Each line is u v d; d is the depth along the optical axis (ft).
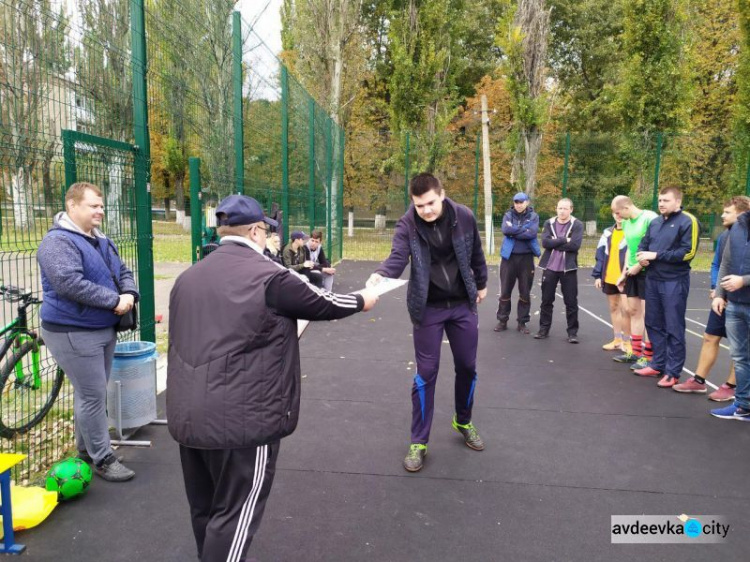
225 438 6.75
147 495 10.60
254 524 7.09
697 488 11.19
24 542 9.03
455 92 77.92
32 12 11.74
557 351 22.00
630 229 19.76
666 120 59.77
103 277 10.94
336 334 24.43
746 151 56.24
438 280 11.94
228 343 6.81
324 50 69.51
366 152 68.13
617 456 12.62
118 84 15.17
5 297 13.82
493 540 9.32
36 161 11.70
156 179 107.86
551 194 64.28
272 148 27.78
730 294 14.84
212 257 7.36
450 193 71.26
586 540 9.35
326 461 12.14
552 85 103.40
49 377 16.15
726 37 76.28
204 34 19.85
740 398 14.90
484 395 16.66
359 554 8.87
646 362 19.31
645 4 57.98
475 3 99.86
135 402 12.98
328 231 44.83
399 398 16.22
